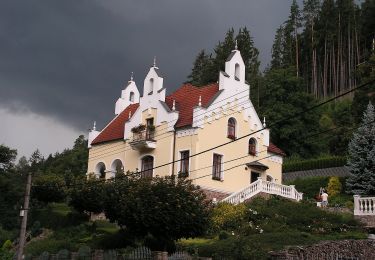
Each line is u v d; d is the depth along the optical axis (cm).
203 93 4700
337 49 10256
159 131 4588
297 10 10631
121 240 3192
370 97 5884
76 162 8200
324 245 2788
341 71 9956
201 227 2981
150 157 4647
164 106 4594
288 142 6875
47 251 3306
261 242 2772
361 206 3506
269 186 4181
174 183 3106
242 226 3334
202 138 4312
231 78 4616
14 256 3303
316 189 5181
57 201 4709
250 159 4644
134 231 3112
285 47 10400
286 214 3512
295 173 5894
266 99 7275
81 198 4081
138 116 4831
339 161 5500
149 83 4822
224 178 4400
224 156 4431
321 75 10294
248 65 9012
